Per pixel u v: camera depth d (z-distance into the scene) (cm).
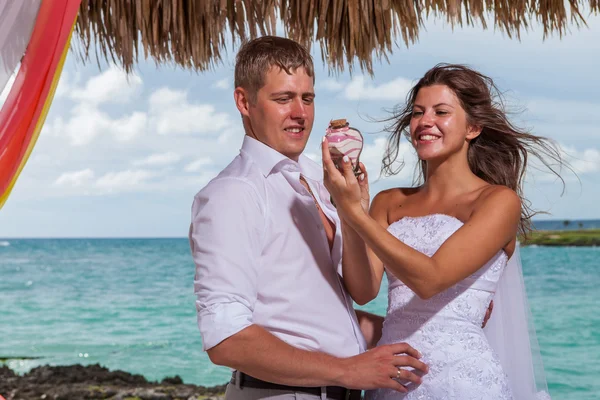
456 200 236
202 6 353
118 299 2344
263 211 206
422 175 268
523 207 254
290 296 205
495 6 405
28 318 2008
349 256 219
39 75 256
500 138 246
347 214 200
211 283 196
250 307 198
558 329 1608
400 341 230
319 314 209
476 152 251
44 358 1407
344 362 202
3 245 5119
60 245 5072
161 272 3114
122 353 1446
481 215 220
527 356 250
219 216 199
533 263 3106
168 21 353
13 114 256
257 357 192
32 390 1009
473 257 212
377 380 204
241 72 214
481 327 238
